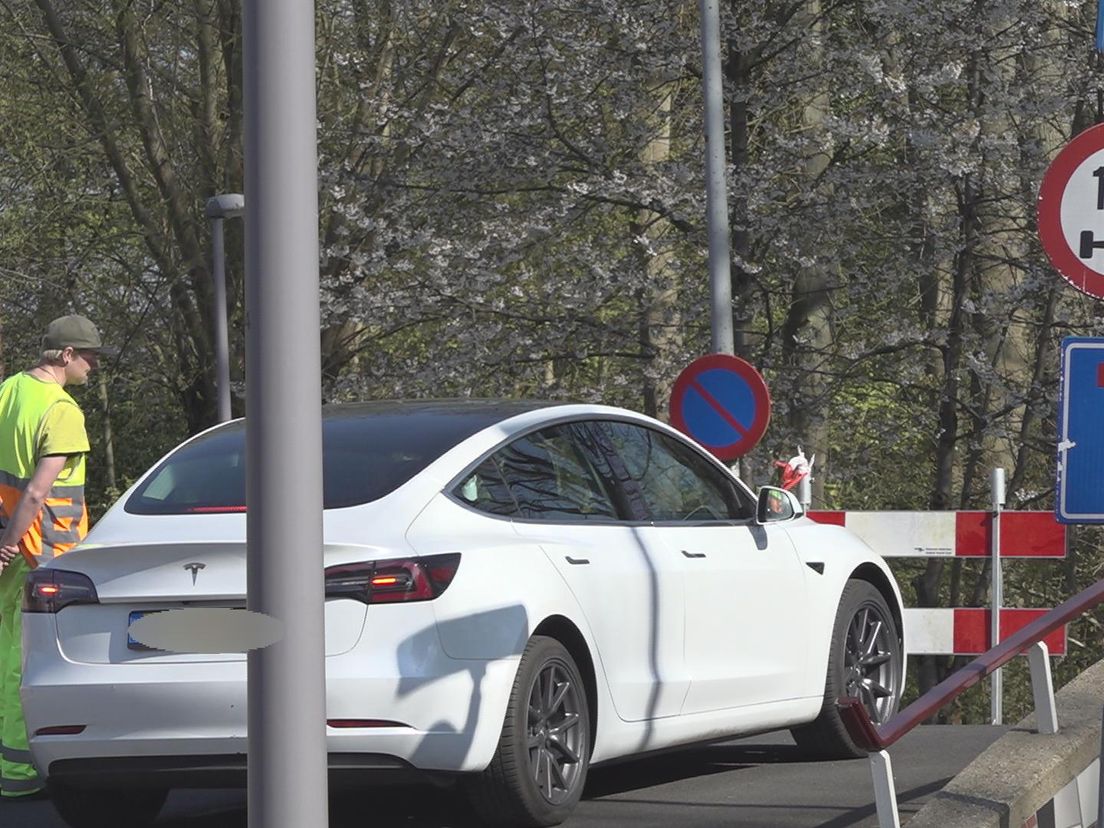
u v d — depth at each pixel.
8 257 65.94
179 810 17.16
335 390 49.22
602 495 16.19
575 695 14.87
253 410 7.68
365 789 17.84
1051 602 52.22
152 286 63.75
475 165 45.84
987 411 45.62
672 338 46.19
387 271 47.22
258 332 7.68
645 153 46.06
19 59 61.94
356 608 13.62
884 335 44.41
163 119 60.09
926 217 43.91
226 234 59.12
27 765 17.83
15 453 18.41
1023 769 13.61
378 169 50.94
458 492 14.68
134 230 63.44
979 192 43.56
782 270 45.56
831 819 15.45
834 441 52.38
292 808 7.59
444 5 50.34
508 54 45.84
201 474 15.30
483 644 13.91
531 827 14.51
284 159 7.68
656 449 17.39
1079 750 14.66
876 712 19.45
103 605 14.14
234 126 57.78
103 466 76.06
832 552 19.00
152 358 66.19
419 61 52.19
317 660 7.68
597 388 47.66
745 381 26.17
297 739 7.61
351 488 14.47
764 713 17.55
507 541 14.63
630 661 15.70
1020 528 25.47
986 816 12.41
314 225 7.77
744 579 17.33
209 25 57.69
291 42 7.70
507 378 48.44
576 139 46.47
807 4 44.31
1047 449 46.06
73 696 13.97
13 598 18.17
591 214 46.88
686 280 45.97
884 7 41.66
